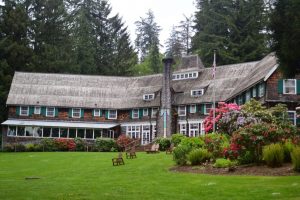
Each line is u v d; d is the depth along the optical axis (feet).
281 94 136.26
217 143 84.84
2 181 72.64
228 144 81.76
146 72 306.35
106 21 276.82
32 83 203.72
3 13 224.33
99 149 168.55
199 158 80.89
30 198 51.88
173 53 339.16
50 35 246.88
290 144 71.26
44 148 169.68
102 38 274.16
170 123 189.16
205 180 62.39
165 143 149.59
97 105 201.05
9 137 191.42
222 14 234.58
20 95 197.77
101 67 261.65
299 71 72.02
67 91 203.72
